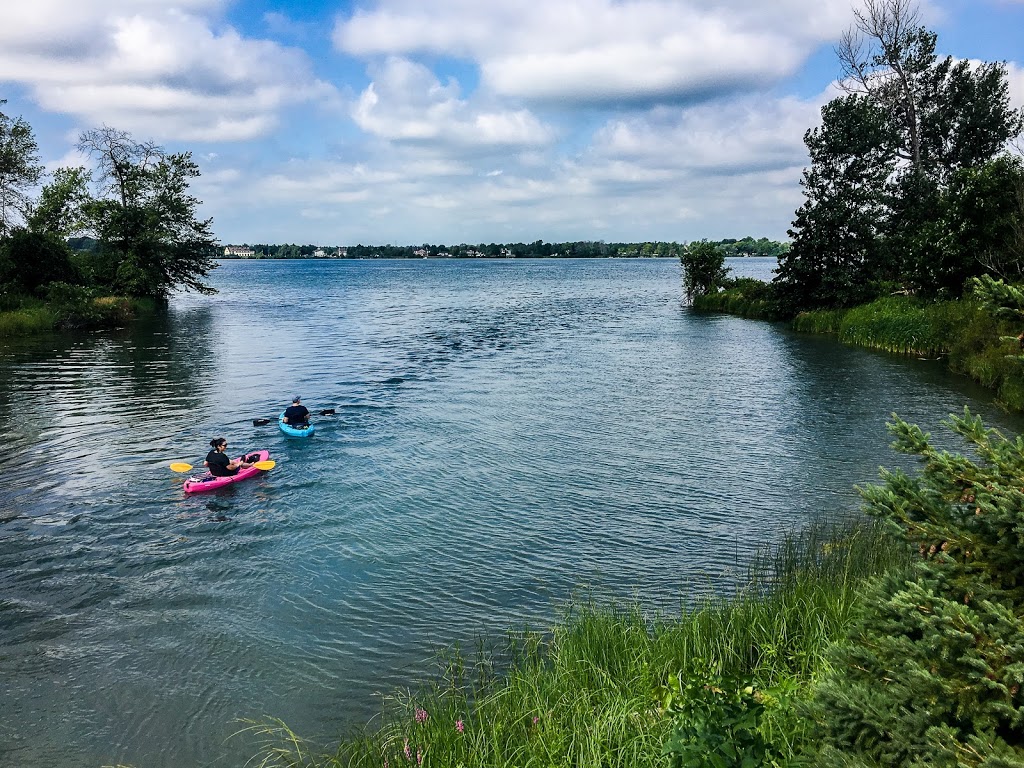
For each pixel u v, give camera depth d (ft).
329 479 49.24
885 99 143.84
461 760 19.71
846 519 40.81
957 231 101.86
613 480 48.44
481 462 52.65
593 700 21.99
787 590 28.50
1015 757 10.40
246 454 52.95
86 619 31.22
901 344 104.37
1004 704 10.64
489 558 36.70
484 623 30.37
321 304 219.61
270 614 31.50
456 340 124.26
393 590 33.45
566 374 89.15
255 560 36.88
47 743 23.58
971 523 12.90
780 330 136.46
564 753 19.29
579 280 398.01
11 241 155.02
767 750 16.11
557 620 30.32
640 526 40.47
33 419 66.23
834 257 140.46
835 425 62.85
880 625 13.08
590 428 62.23
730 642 24.18
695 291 199.52
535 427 62.64
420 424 63.93
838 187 137.28
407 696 25.45
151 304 189.78
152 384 83.56
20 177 157.17
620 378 86.22
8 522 41.81
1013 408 66.85
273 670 27.37
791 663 23.22
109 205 185.57
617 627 26.27
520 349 112.06
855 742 12.36
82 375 89.51
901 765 11.62
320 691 25.99
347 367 95.04
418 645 28.78
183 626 30.63
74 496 46.11
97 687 26.50
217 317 172.35
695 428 62.13
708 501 44.37
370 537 39.55
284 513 43.19
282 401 74.13
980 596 12.15
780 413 67.41
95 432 61.62
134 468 51.78
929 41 139.23
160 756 22.91
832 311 134.10
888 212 139.23
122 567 36.14
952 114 142.31
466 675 26.50
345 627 30.32
